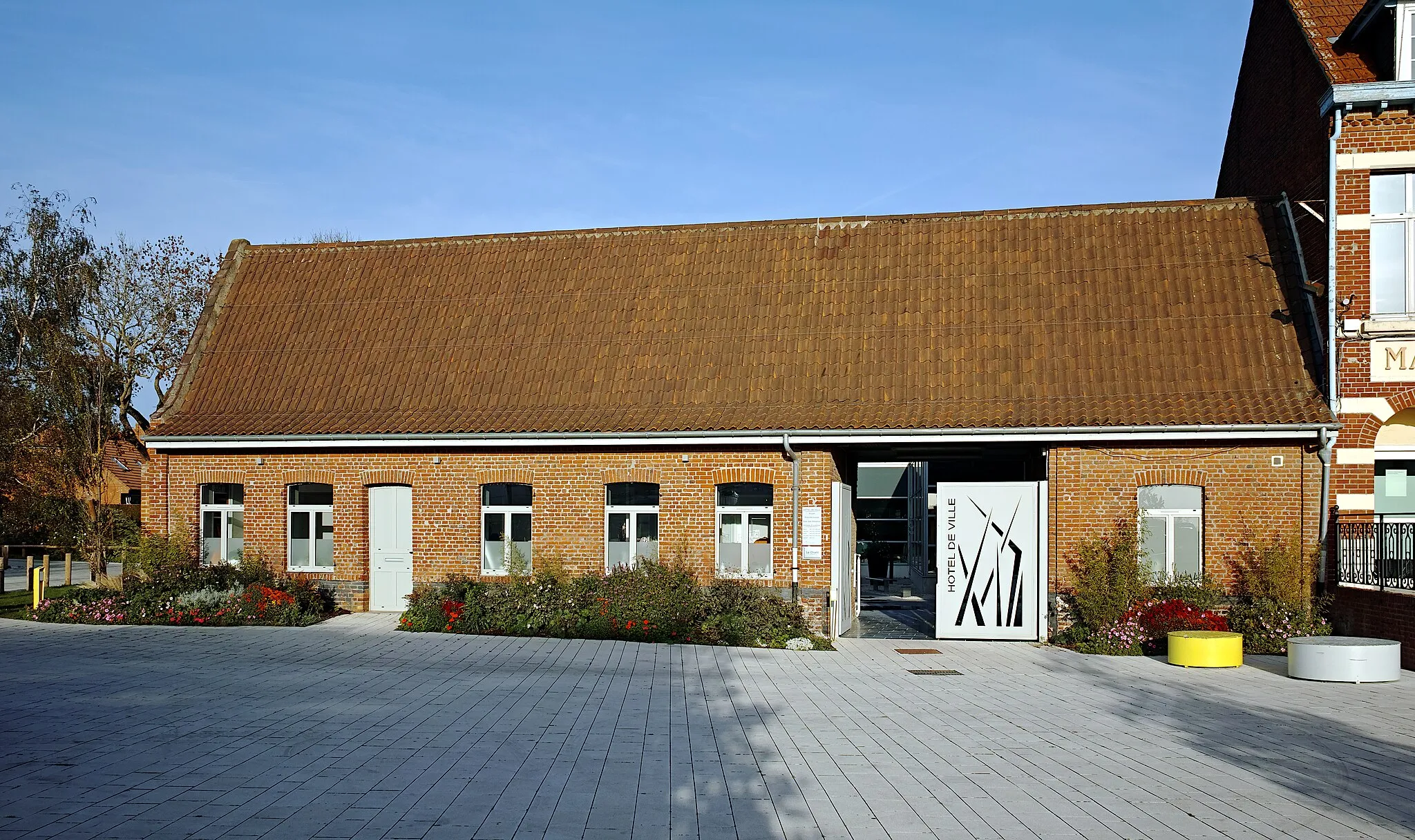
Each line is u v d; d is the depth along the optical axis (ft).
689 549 62.95
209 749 32.19
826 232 72.69
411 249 78.43
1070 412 58.85
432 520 66.59
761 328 67.67
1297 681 47.11
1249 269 63.31
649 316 70.08
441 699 41.27
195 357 73.87
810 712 39.81
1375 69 57.82
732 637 57.52
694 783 28.94
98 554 95.96
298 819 24.95
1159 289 63.93
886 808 26.50
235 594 64.28
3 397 98.53
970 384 61.87
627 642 57.00
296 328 74.28
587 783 28.81
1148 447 58.34
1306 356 58.80
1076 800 27.32
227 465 69.56
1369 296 56.59
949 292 67.10
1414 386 55.93
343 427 66.64
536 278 74.28
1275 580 55.36
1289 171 64.95
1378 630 50.90
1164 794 27.91
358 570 67.72
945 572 61.31
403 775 29.35
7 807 25.68
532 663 50.44
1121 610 56.65
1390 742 34.53
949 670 50.39
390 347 71.72
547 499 65.05
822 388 63.57
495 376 68.54
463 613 60.54
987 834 24.38
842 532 64.75
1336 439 56.34
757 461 62.44
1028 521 60.54
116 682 44.01
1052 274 66.54
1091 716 39.19
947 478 98.53
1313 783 29.07
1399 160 56.39
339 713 38.17
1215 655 50.72
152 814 25.18
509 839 23.73
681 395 65.05
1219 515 57.57
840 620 63.31
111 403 100.32
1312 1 63.05
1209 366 59.67
